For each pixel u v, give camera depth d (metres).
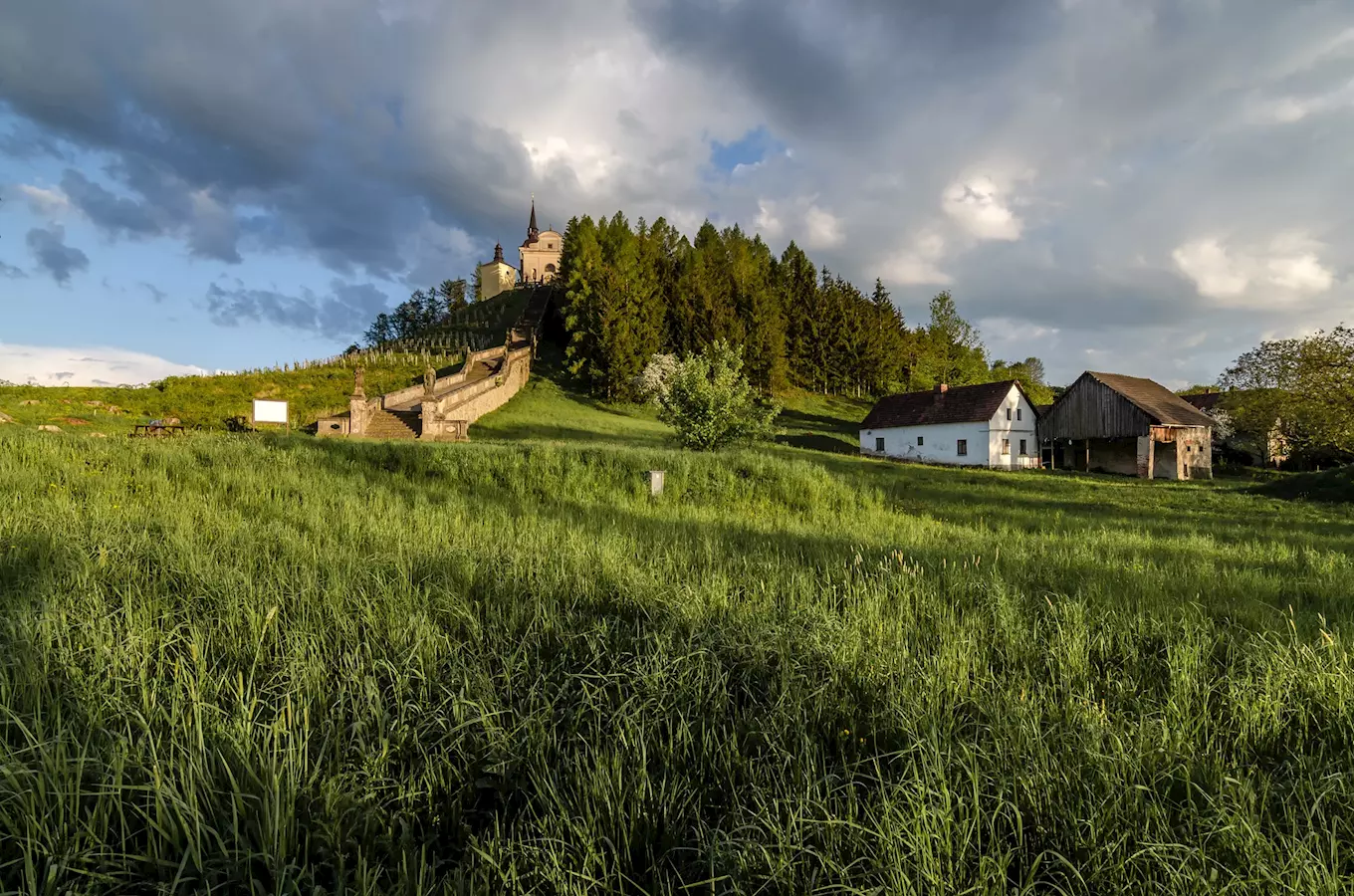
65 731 2.17
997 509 15.47
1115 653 3.87
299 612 3.61
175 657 2.97
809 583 4.97
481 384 39.12
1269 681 3.12
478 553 5.52
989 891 1.79
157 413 30.53
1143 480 31.84
